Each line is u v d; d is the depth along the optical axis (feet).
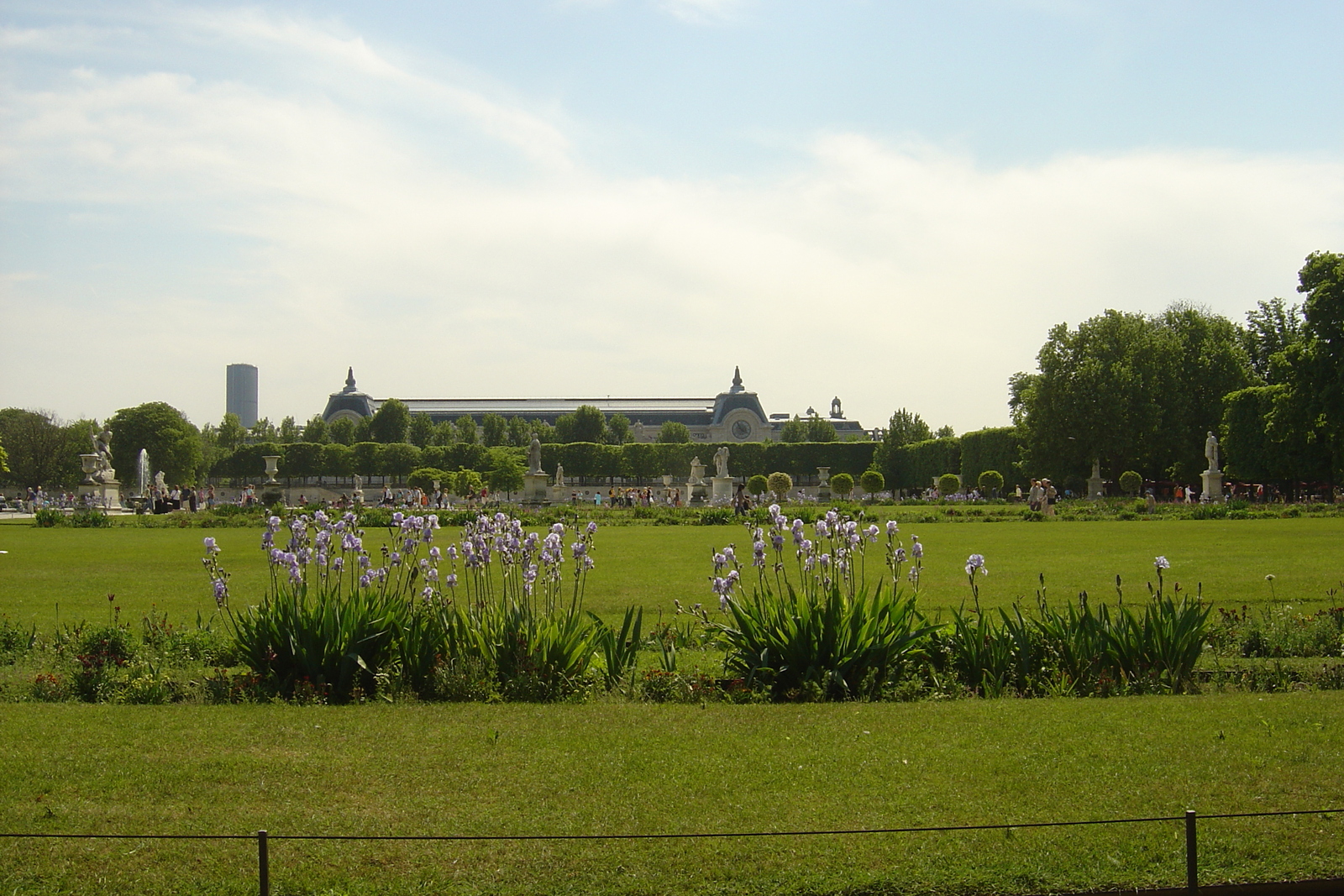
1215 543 125.29
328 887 28.58
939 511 215.72
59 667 54.85
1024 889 28.66
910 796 34.37
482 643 50.70
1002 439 378.73
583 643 51.03
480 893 28.19
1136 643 51.42
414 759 38.52
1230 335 328.49
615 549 129.70
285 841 31.14
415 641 50.44
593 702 48.11
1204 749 38.99
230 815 33.09
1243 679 51.60
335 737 41.42
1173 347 299.38
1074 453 293.23
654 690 49.01
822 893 28.35
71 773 37.11
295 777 36.65
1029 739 40.55
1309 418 229.45
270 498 263.70
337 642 49.85
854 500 326.03
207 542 53.01
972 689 50.70
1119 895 28.48
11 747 40.14
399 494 409.28
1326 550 112.88
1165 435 294.05
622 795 34.68
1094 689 49.88
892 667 50.47
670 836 28.45
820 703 47.39
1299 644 58.54
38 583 95.86
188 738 41.39
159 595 86.79
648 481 518.78
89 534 171.01
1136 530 157.58
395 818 32.89
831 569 54.90
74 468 472.03
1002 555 114.83
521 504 310.86
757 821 32.35
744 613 51.85
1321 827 31.78
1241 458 271.69
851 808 33.37
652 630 64.64
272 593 86.22
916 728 42.34
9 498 424.46
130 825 32.37
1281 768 36.78
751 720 43.93
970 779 35.94
